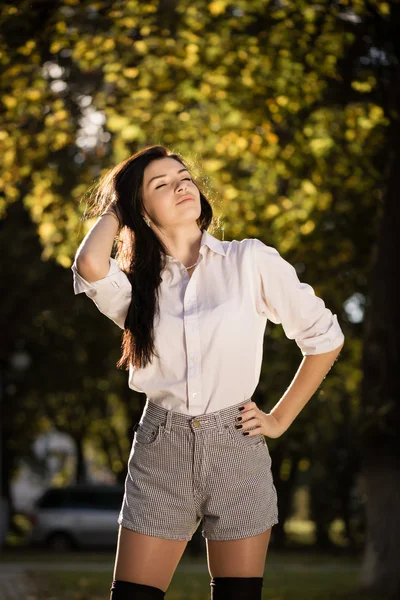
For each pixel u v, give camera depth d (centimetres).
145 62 1262
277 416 416
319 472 2988
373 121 1373
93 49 1223
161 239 429
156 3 1179
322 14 1180
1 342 2586
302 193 1536
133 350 408
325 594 1295
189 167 464
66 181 1432
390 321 1261
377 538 1278
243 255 412
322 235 1533
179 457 400
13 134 1330
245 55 1216
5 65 1209
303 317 418
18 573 1591
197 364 400
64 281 2484
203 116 1352
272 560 2359
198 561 2244
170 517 402
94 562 2103
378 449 1271
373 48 1207
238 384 404
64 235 1445
